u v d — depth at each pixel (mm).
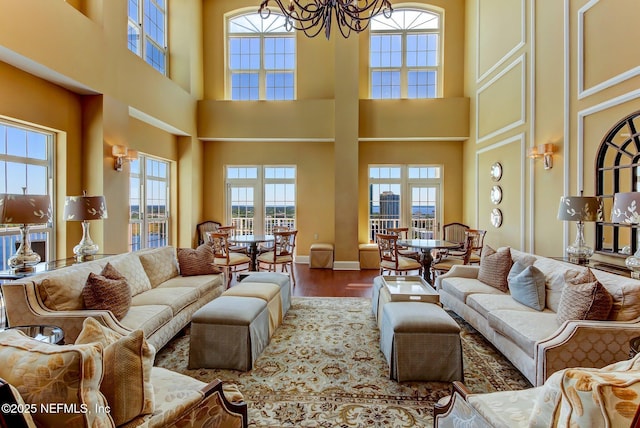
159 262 3873
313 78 7246
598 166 3451
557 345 2143
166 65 6566
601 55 3379
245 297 3189
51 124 3881
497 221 5586
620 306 2254
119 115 4598
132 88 4875
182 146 6805
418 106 6871
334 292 5078
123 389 1304
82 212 3529
